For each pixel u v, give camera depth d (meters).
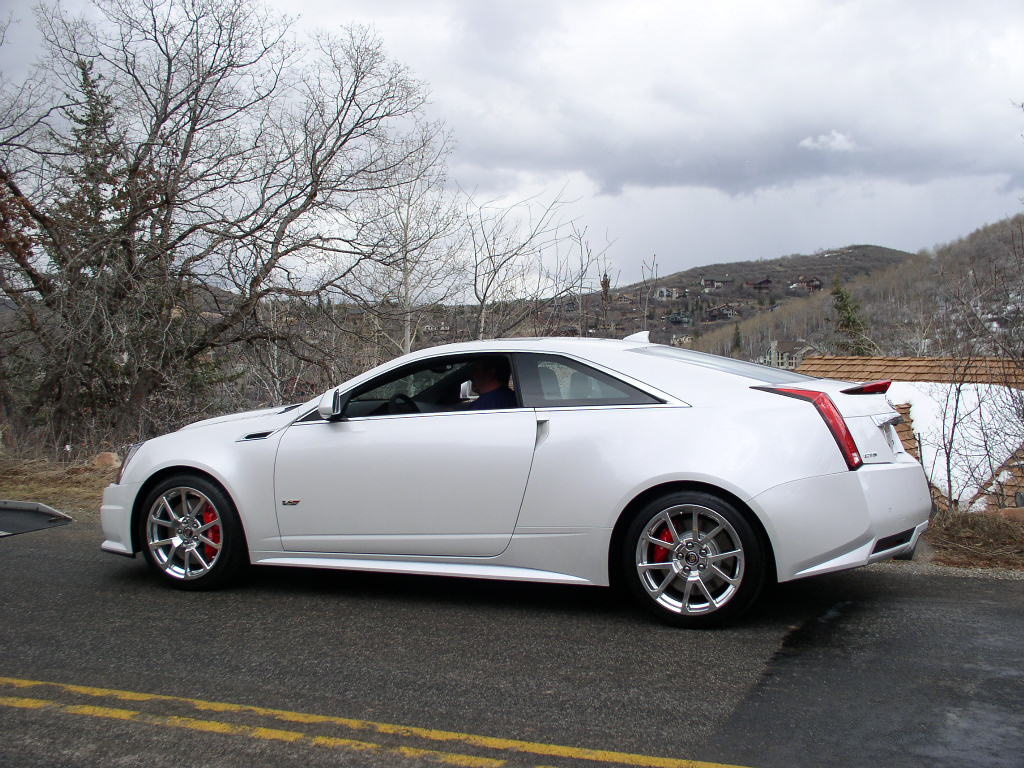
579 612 4.55
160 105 17.12
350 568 4.83
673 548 4.26
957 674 3.56
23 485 8.92
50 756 2.92
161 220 16.78
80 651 3.95
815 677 3.56
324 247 17.31
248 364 17.97
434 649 3.97
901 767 2.76
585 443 4.41
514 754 2.90
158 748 2.97
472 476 4.57
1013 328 7.62
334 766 2.83
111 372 16.55
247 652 3.94
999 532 5.92
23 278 16.72
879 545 4.20
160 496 5.07
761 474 4.11
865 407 4.43
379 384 4.95
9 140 16.30
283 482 4.91
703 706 3.29
